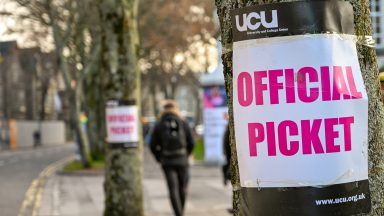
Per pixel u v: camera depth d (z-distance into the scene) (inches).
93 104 1175.0
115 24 358.6
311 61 108.6
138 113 360.8
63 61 968.9
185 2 1275.8
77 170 901.2
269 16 109.6
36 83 2864.2
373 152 113.3
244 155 112.1
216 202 508.4
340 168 108.5
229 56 115.8
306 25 108.5
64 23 1023.6
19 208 488.7
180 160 356.2
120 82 357.7
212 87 906.7
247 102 111.6
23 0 845.8
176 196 354.3
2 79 2608.3
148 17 1145.4
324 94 108.3
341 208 108.7
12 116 2743.6
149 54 1316.4
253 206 111.3
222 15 117.3
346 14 111.7
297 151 107.9
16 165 1131.9
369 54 115.3
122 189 352.2
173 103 366.3
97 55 979.3
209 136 918.4
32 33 1043.3
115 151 354.0
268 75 109.7
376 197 113.0
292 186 108.0
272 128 109.3
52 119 3171.8
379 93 117.0
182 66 1679.4
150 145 364.2
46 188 661.9
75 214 451.8
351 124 110.0
